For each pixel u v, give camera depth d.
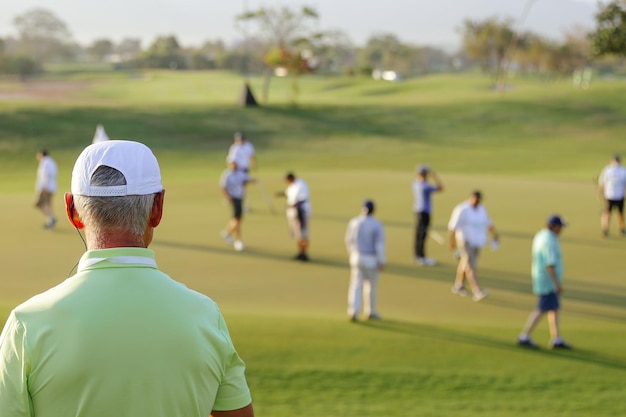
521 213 37.66
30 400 3.44
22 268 25.03
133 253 3.63
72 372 3.38
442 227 34.88
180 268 25.98
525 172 62.59
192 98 150.00
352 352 17.25
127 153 3.66
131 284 3.56
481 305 23.11
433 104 97.19
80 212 3.66
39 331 3.44
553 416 13.68
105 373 3.40
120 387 3.41
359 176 48.09
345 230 33.44
